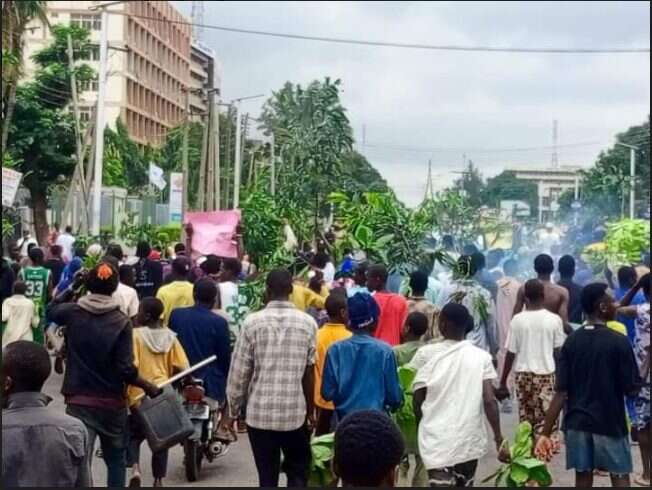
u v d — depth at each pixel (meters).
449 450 6.34
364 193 12.94
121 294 11.64
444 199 15.09
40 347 4.90
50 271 15.26
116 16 57.06
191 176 56.28
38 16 30.00
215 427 9.10
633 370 7.04
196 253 17.56
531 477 5.99
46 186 42.12
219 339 8.85
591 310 7.18
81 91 42.94
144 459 9.91
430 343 7.31
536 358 9.16
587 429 7.01
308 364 7.04
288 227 17.33
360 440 3.16
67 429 4.78
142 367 8.20
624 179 37.16
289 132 21.05
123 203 36.97
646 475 8.61
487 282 12.88
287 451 7.12
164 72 66.06
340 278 12.61
